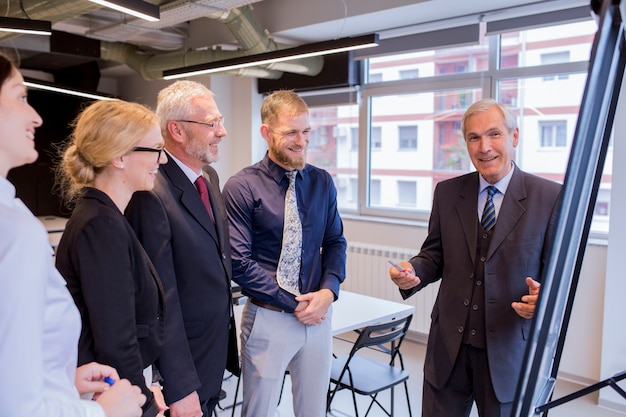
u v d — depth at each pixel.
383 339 3.01
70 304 1.14
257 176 2.36
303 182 2.40
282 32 5.20
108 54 5.86
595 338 4.00
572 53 4.23
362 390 2.93
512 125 1.96
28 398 0.94
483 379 1.96
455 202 2.10
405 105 5.35
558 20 4.10
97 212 1.47
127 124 1.52
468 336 1.98
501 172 1.95
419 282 2.13
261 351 2.29
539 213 1.91
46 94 7.56
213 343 2.01
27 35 5.16
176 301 1.84
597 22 0.81
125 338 1.47
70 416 1.05
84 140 1.51
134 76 7.72
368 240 5.47
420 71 5.20
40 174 7.58
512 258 1.90
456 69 4.95
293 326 2.30
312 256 2.39
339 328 3.04
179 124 1.95
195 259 1.93
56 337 1.09
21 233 0.96
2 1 4.22
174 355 1.80
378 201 5.71
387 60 5.44
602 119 0.97
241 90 6.14
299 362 2.39
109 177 1.56
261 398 2.30
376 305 3.58
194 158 2.00
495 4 4.25
